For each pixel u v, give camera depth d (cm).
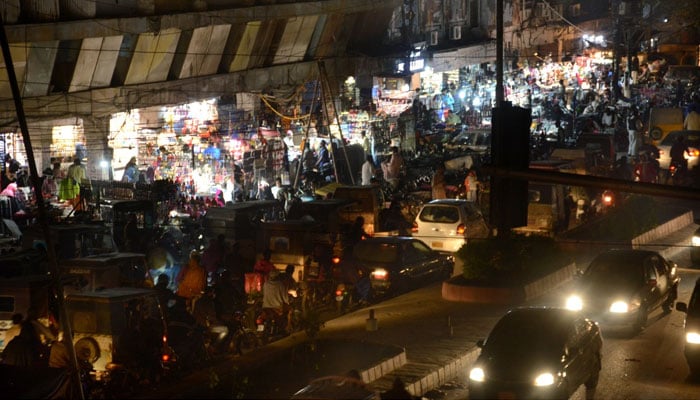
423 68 5803
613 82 6162
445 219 2819
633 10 6881
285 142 4212
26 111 3662
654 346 1933
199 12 4238
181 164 3816
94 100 3909
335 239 2584
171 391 1574
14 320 1734
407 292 2405
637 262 2102
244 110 4738
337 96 5172
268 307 2020
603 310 2000
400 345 1853
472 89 6181
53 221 2809
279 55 5003
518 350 1509
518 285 2280
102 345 1711
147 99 4184
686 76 6962
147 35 4059
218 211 2817
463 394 1630
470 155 4353
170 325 1830
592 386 1641
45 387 1476
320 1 4931
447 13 6662
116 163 4100
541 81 6738
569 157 3756
